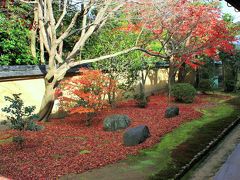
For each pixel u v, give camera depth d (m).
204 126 11.44
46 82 10.93
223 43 15.87
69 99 11.16
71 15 14.45
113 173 6.92
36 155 7.72
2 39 11.57
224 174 6.41
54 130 10.02
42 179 6.41
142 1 12.92
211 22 15.06
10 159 7.41
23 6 13.24
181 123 11.76
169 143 9.25
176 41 15.17
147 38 14.66
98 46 13.60
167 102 16.44
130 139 8.81
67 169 6.97
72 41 14.90
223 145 9.51
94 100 10.51
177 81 20.42
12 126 9.55
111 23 14.21
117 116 10.61
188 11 14.03
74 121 11.53
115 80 13.16
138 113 13.04
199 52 15.95
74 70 12.64
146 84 19.09
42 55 12.80
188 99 16.34
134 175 6.82
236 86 22.22
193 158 7.91
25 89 11.12
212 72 22.27
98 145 8.73
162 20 13.72
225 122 12.08
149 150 8.55
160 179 6.61
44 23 11.30
